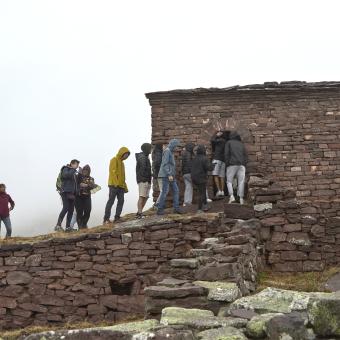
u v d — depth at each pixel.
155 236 12.77
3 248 12.89
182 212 15.03
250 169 17.36
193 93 17.72
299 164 17.33
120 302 12.38
